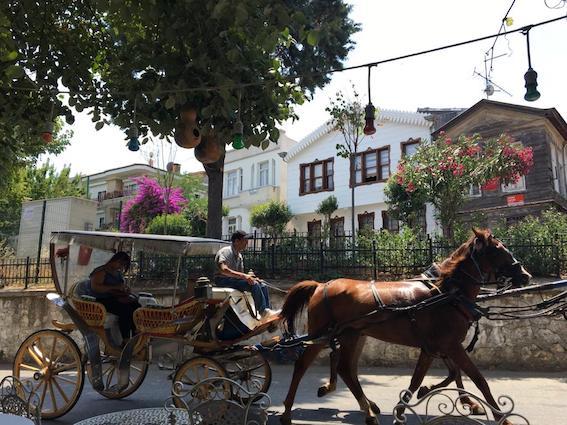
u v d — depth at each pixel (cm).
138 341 674
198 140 575
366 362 1087
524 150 1534
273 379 952
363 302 631
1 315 1277
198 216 2444
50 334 712
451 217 1523
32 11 676
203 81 564
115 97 621
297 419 641
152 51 597
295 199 2964
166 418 416
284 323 686
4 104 631
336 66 1301
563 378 927
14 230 3114
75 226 1978
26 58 648
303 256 1255
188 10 550
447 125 2341
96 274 725
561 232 1214
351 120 1919
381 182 2597
